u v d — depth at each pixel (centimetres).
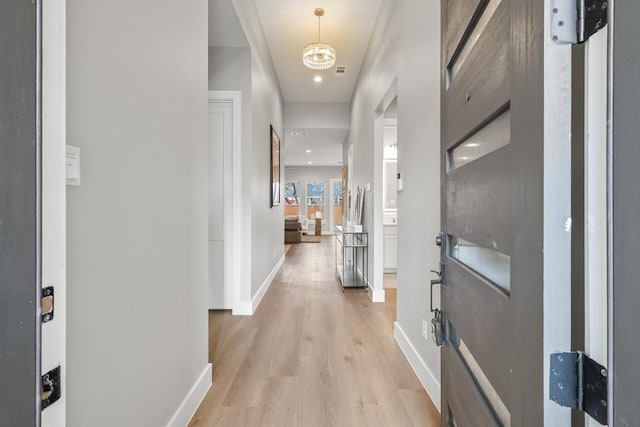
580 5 55
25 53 47
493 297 83
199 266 191
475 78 97
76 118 95
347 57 460
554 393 57
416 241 220
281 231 627
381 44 344
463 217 108
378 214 390
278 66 494
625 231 45
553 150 56
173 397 157
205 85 203
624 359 45
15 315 46
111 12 111
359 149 511
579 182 55
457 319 116
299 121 641
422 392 196
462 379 111
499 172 79
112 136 112
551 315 57
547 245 57
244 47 335
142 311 131
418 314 216
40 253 49
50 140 53
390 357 241
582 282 55
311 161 1212
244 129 339
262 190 409
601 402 51
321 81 544
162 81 148
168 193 153
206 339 200
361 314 339
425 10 204
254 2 344
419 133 214
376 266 388
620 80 46
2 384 44
